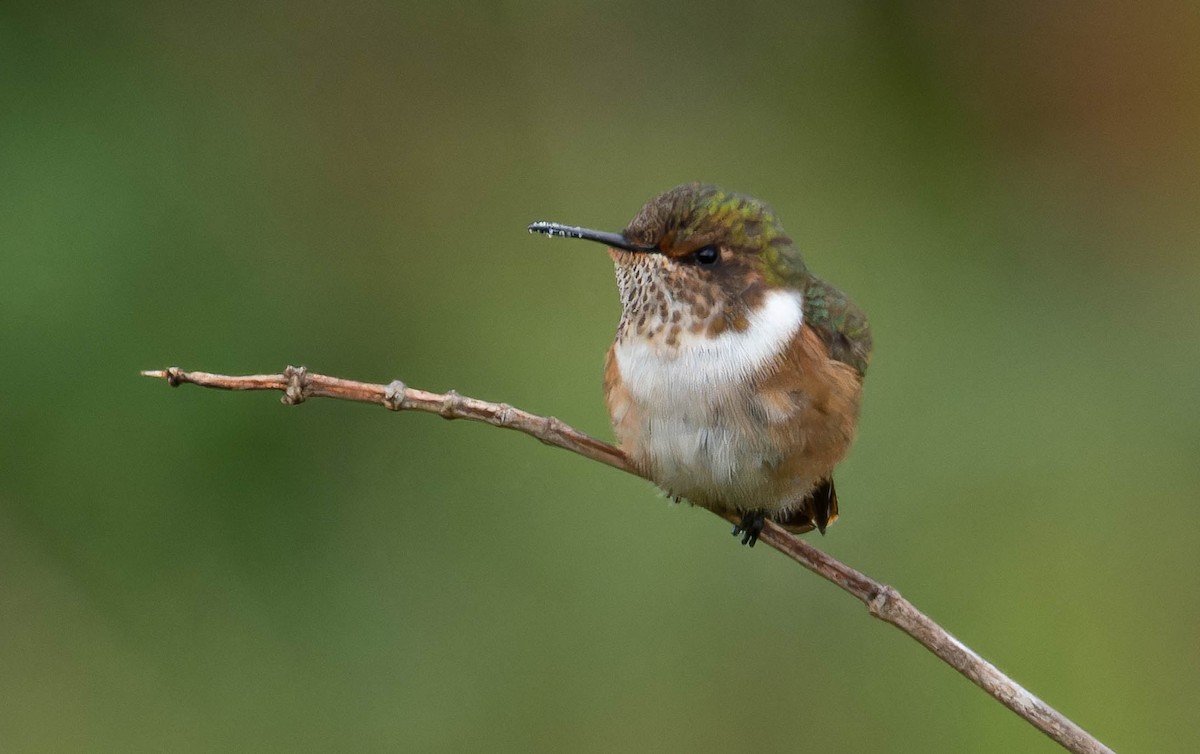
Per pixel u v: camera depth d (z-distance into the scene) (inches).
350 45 509.4
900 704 401.1
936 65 564.1
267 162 480.4
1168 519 439.5
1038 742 396.2
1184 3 553.6
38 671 386.3
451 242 500.7
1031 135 559.8
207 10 487.8
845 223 522.3
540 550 419.5
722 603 409.7
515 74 532.4
